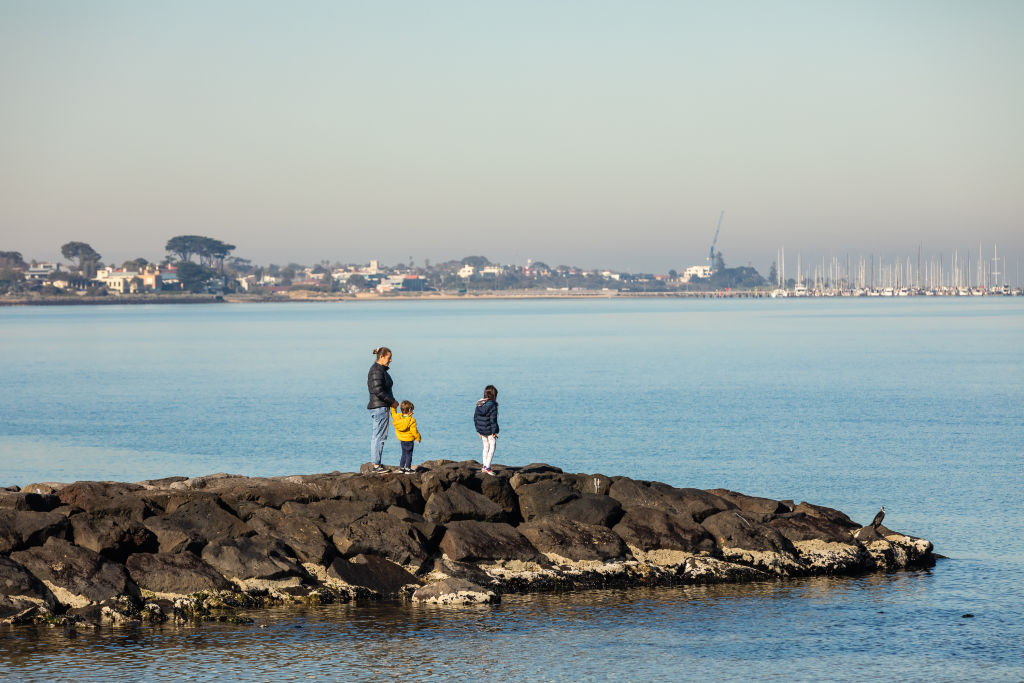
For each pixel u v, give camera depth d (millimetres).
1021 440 63406
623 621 25375
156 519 27562
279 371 128375
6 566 24391
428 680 21250
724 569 29562
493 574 27859
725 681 21422
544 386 103875
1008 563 32312
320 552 27156
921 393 94938
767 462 55531
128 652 22484
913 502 43781
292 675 21359
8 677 20984
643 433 68000
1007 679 21641
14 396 97188
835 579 29938
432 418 76875
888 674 21891
